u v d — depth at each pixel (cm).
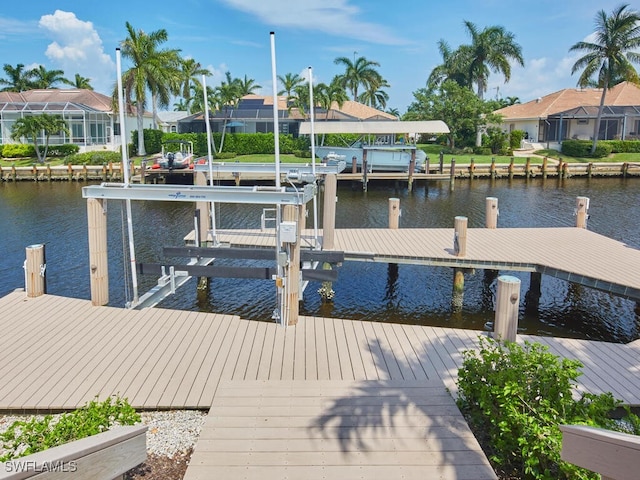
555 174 3134
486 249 1138
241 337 707
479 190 2748
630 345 709
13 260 1398
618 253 1105
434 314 1059
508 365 446
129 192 803
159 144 3750
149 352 660
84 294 1127
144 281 1213
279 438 431
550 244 1188
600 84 3412
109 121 3869
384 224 1894
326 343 689
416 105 4000
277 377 595
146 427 316
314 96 3603
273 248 1147
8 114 3650
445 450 414
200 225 1189
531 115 4138
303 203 768
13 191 2692
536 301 1074
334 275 942
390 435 434
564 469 356
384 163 2877
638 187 2808
